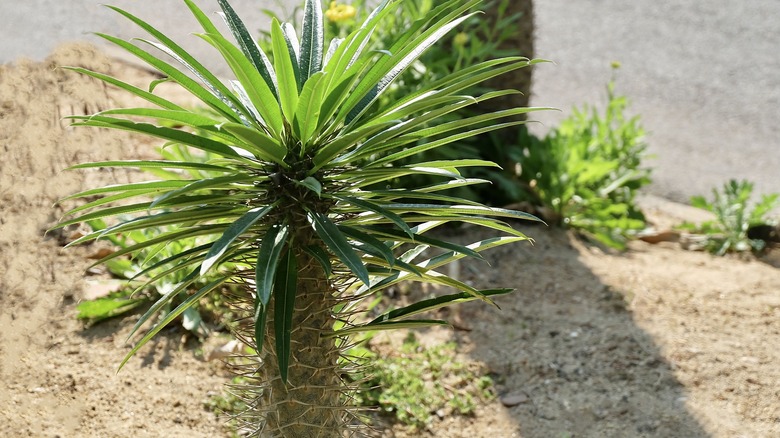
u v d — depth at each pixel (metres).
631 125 5.09
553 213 4.62
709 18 8.06
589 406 3.39
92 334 3.39
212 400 3.16
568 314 3.89
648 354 3.66
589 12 8.10
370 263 2.04
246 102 1.92
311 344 1.96
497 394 3.44
